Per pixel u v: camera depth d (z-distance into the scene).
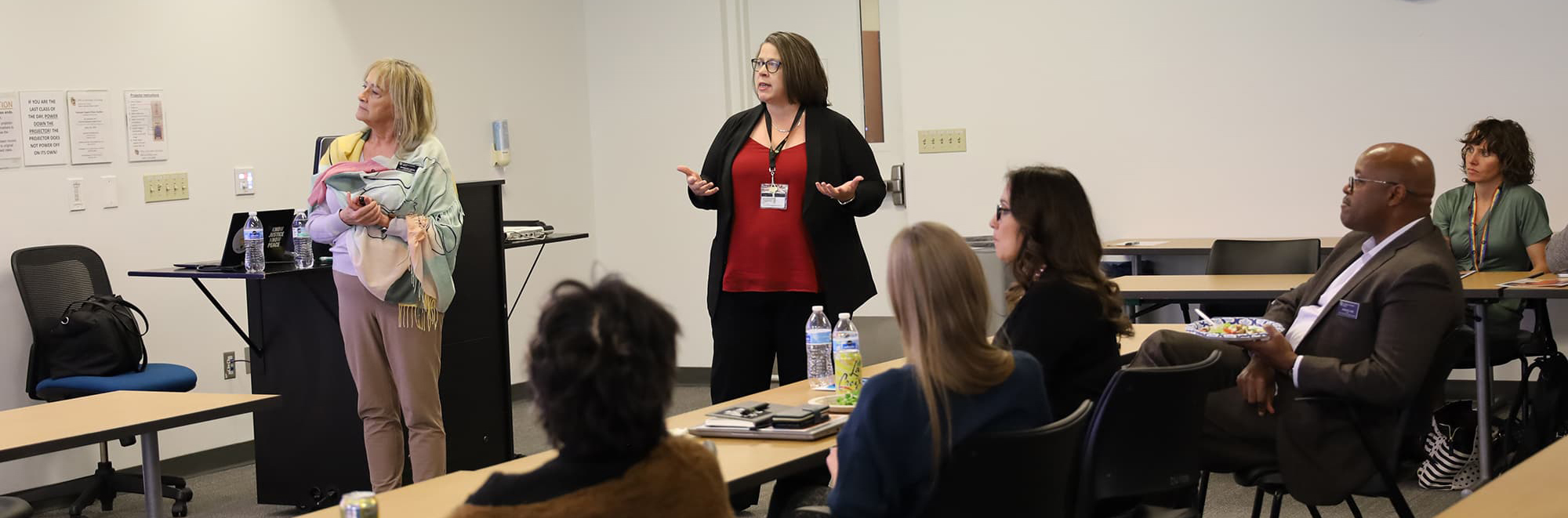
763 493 4.71
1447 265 3.02
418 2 6.42
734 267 3.84
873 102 7.07
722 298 3.87
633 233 7.47
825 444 2.38
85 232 5.00
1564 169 5.68
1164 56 6.32
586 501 1.36
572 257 7.38
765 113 3.92
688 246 7.32
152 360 5.21
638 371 1.38
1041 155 6.58
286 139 5.78
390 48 6.28
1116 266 6.22
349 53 6.08
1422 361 2.93
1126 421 2.36
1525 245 4.95
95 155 5.02
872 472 1.95
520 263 6.97
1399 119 5.96
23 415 2.97
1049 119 6.55
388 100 3.84
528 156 7.07
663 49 7.26
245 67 5.59
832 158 3.82
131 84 5.14
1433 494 4.32
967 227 6.74
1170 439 2.46
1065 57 6.49
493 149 6.84
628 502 1.37
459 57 6.64
